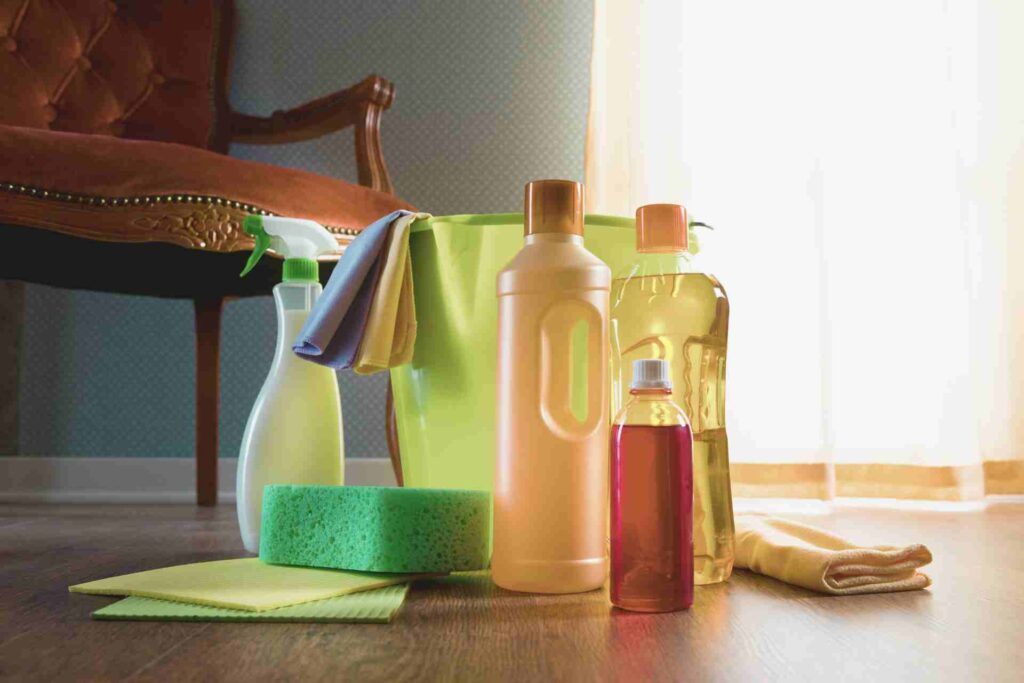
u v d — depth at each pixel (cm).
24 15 175
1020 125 196
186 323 200
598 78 196
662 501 61
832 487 181
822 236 190
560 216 66
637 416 62
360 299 72
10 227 115
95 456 197
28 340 197
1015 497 190
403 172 209
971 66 197
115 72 183
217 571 70
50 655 49
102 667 47
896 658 50
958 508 177
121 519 139
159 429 198
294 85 209
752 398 190
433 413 78
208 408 171
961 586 74
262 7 209
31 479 194
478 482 76
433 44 211
